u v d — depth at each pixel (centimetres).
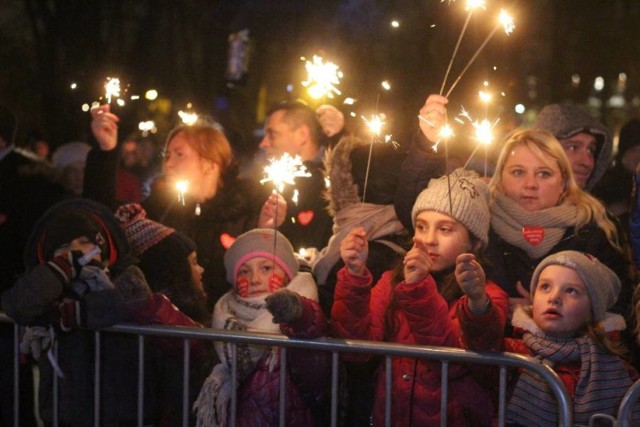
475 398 552
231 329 572
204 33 1870
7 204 786
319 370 569
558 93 2109
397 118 724
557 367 547
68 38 1922
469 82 707
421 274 531
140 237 650
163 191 747
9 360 673
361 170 651
